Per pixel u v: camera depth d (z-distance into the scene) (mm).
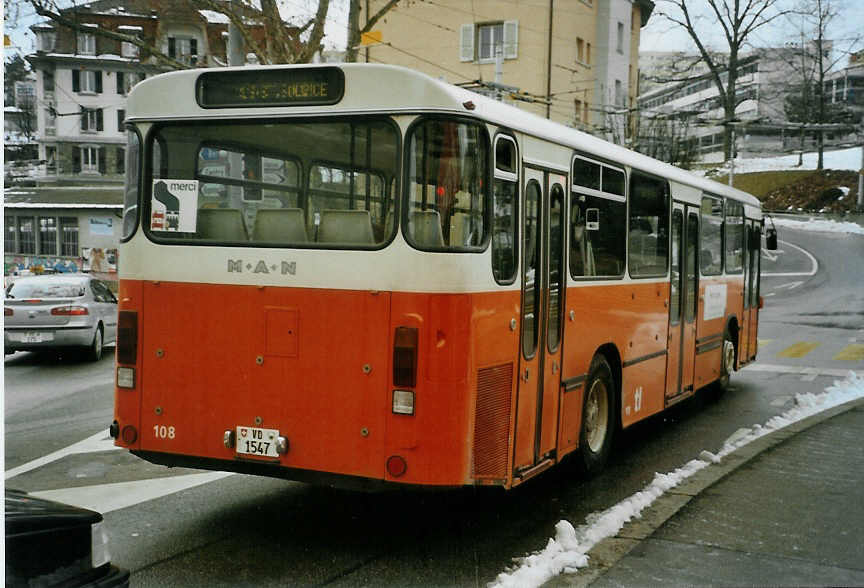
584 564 5348
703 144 88250
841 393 12617
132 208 5980
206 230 5828
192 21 47094
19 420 10531
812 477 7527
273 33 20344
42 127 55375
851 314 26438
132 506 6758
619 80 46219
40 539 3459
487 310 5449
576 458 7422
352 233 5422
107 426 10164
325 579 5195
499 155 5613
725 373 12281
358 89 5383
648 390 8977
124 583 3744
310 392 5457
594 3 44094
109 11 49562
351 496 7117
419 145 5258
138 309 5930
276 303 5543
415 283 5207
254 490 7289
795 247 49250
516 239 5852
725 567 5324
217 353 5703
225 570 5328
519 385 5953
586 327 7223
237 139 5738
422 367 5191
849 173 67312
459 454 5234
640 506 6609
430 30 41188
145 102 5977
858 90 72000
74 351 17797
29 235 40906
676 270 9820
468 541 5980
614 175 7816
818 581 5109
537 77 39969
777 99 72250
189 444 5785
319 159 5500
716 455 8336
